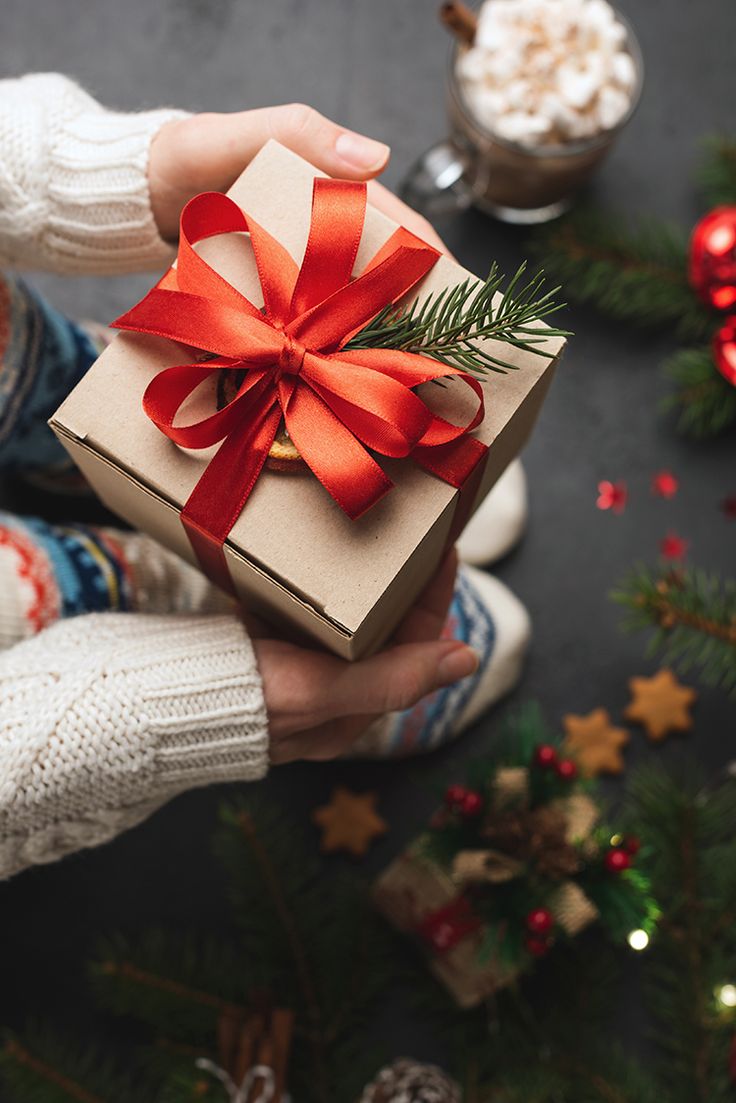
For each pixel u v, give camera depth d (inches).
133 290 42.0
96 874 40.2
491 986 36.0
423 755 40.3
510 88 37.2
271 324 24.4
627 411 41.4
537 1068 35.9
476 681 38.7
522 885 33.7
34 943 40.0
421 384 24.7
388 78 42.4
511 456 27.2
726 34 42.1
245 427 24.3
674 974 36.5
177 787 28.4
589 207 41.4
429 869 36.3
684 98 42.1
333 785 40.4
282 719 28.2
